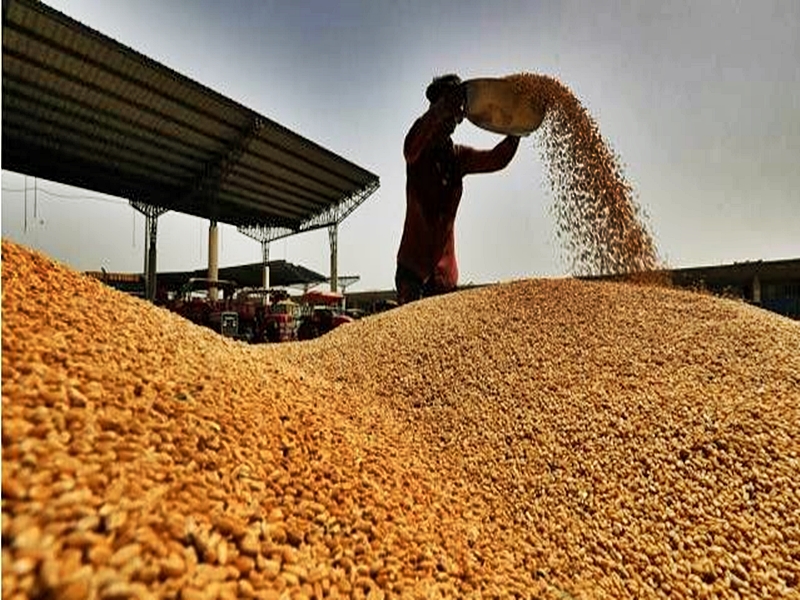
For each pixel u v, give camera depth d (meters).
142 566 1.33
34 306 2.50
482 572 2.37
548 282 8.54
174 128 22.50
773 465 3.39
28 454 1.47
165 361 2.72
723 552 2.81
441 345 6.40
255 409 2.73
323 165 27.33
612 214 9.26
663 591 2.60
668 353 5.35
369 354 6.55
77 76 18.34
